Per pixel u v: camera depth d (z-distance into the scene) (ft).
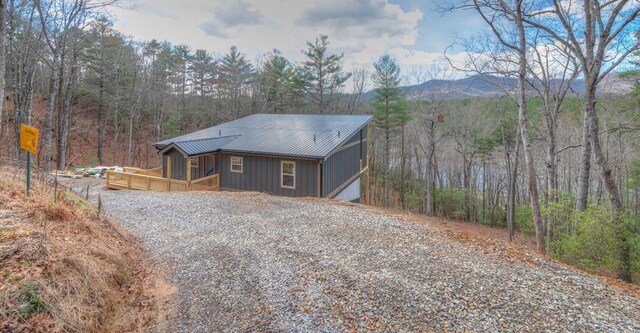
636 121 51.16
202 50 129.59
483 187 83.20
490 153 83.51
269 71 118.21
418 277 17.01
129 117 100.73
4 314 10.48
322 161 45.03
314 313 13.82
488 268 18.45
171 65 120.47
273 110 118.32
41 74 83.46
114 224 24.02
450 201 84.94
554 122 43.78
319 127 58.95
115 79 90.38
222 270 18.21
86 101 100.22
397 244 22.24
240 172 51.72
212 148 51.21
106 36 86.17
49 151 56.13
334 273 17.40
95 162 85.92
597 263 26.76
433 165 90.48
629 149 56.90
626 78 50.83
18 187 21.29
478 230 72.23
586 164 34.50
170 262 19.52
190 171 51.75
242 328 13.03
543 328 12.92
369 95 112.78
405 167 101.04
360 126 57.57
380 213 31.94
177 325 13.47
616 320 13.60
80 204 23.72
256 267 18.39
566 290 16.16
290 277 17.02
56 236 15.81
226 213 30.99
